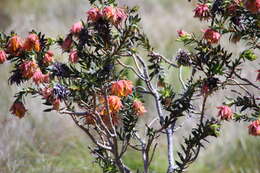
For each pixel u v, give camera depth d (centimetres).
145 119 819
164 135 832
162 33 1307
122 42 359
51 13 1562
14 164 707
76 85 360
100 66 359
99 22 354
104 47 361
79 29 356
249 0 341
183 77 870
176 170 414
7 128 775
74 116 431
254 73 834
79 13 1557
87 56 364
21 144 761
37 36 373
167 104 400
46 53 381
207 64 373
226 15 374
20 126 796
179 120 823
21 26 1024
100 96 388
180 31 413
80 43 358
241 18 377
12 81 382
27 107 848
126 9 383
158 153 809
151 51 426
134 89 423
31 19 1048
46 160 742
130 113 408
